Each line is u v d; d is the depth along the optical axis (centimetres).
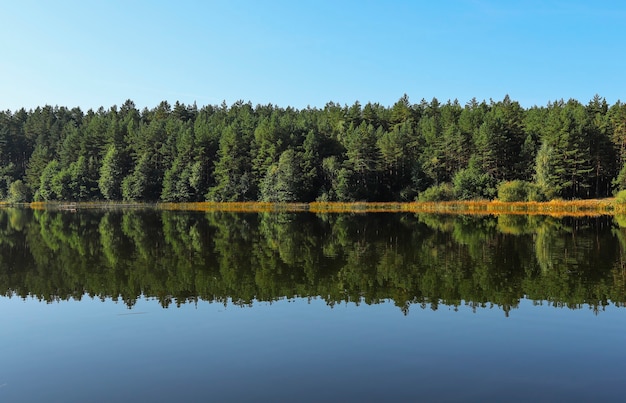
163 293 1759
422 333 1299
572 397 924
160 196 10306
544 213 6147
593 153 8494
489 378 1009
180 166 10044
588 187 8494
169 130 11100
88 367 1081
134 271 2181
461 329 1334
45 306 1591
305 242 3209
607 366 1074
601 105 10744
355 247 2948
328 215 6306
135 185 9938
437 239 3328
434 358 1121
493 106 11519
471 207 7412
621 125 8269
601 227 4112
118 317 1462
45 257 2575
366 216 6034
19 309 1554
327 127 10150
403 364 1084
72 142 11219
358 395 930
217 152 10056
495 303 1603
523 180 8344
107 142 11044
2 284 1916
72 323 1405
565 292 1753
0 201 11300
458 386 970
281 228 4278
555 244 2997
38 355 1157
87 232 3931
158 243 3175
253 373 1038
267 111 14962
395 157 9200
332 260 2467
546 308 1540
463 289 1809
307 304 1600
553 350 1172
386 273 2119
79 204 9969
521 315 1463
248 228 4291
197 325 1377
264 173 9569
